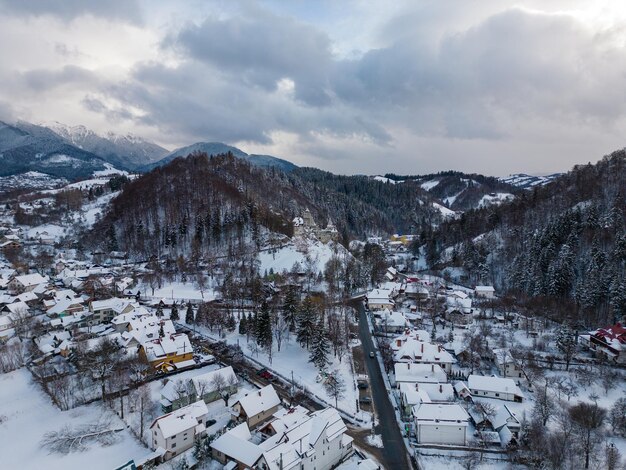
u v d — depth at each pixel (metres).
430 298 184.00
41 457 80.50
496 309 171.88
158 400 100.12
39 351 127.38
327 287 192.88
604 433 88.19
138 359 116.44
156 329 134.75
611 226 178.50
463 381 112.69
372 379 114.81
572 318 151.12
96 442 84.62
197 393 97.88
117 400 100.62
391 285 197.50
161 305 172.38
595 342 129.75
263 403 92.75
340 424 80.62
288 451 72.06
